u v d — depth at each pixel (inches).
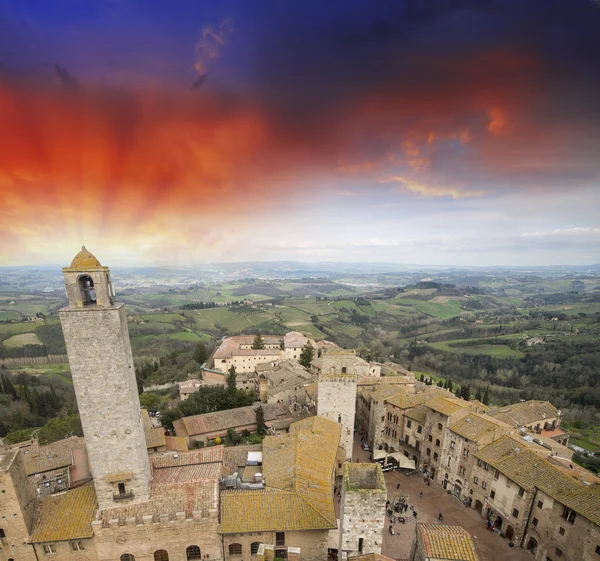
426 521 2300.7
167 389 4921.3
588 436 3666.3
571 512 1846.7
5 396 4202.8
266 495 1857.8
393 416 3174.2
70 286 1535.4
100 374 1595.7
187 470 2041.1
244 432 3284.9
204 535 1722.4
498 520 2252.7
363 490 1411.2
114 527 1659.7
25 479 1701.5
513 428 2647.6
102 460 1673.2
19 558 1631.4
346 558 1460.4
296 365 4795.8
